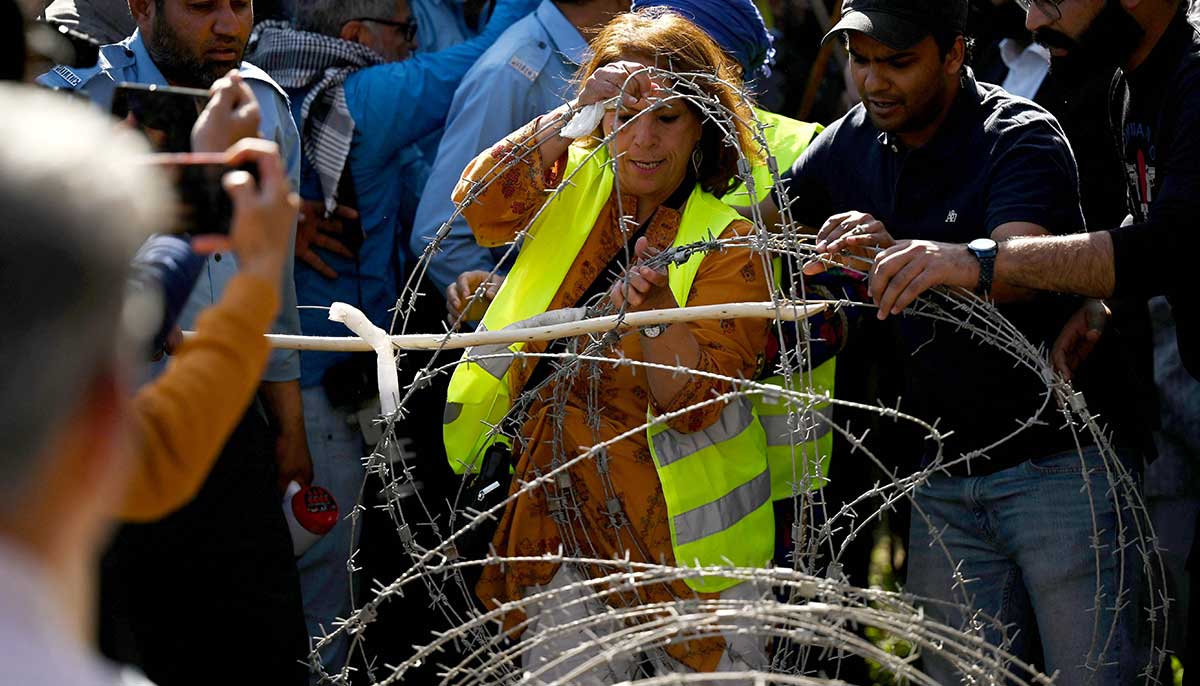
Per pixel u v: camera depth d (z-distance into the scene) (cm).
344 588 510
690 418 384
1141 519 426
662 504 394
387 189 546
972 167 409
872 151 430
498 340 365
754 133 383
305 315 523
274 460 416
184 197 213
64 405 135
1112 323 422
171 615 381
